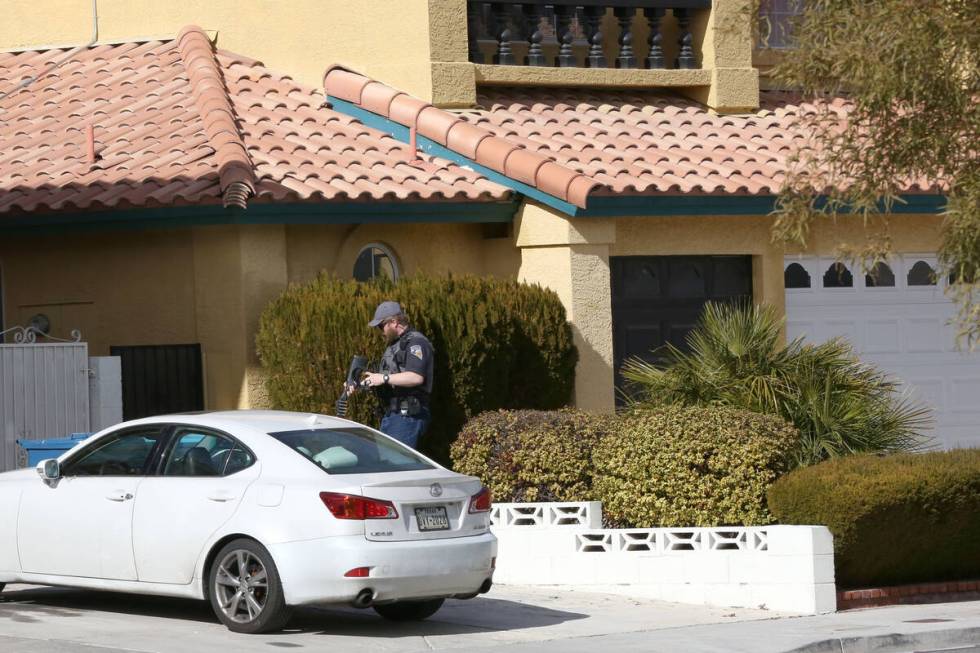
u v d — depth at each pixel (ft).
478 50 116.47
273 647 59.00
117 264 101.71
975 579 80.84
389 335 85.81
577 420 84.28
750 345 90.53
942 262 79.71
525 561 80.28
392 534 60.90
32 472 69.31
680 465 78.28
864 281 117.70
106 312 102.17
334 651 58.95
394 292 91.76
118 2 127.24
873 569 76.38
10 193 98.84
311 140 106.32
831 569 72.79
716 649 61.26
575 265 101.55
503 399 94.84
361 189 97.40
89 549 65.41
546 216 102.22
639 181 102.12
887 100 76.79
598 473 82.17
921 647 65.05
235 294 95.91
